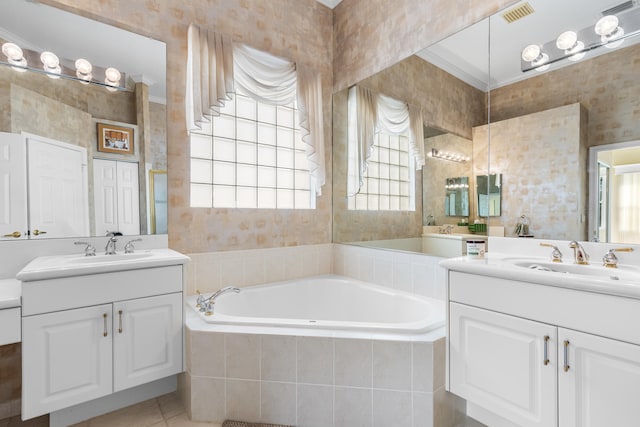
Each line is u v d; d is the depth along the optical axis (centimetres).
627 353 100
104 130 188
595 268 134
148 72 200
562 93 155
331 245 287
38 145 169
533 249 165
